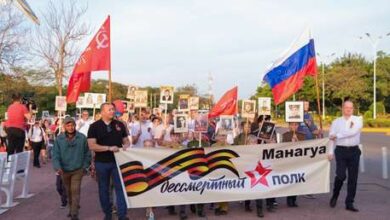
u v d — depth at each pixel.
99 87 60.69
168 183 8.73
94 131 8.33
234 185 9.08
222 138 9.54
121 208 8.45
